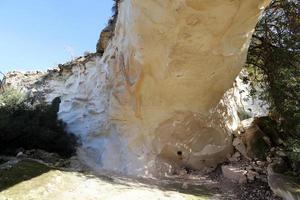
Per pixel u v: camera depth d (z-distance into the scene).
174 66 7.48
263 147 8.73
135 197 5.97
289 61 8.73
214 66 7.54
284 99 8.47
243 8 6.56
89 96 10.03
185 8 6.56
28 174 6.12
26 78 12.23
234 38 7.14
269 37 9.07
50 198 5.45
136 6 7.17
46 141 8.34
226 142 8.95
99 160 8.71
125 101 8.45
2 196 5.32
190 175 8.34
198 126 8.59
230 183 7.79
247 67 9.83
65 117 10.23
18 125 8.02
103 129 9.11
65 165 7.69
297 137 8.30
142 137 8.37
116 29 8.91
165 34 7.12
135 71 8.09
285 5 8.78
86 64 10.54
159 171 8.23
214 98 8.32
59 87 11.28
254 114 10.82
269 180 7.25
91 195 5.81
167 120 8.33
